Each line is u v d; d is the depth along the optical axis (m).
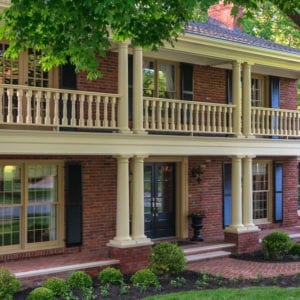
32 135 11.37
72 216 13.84
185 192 16.61
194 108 16.69
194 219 16.27
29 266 12.09
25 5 8.49
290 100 19.98
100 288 10.97
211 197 17.28
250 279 12.04
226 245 15.41
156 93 15.88
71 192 13.83
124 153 12.85
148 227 16.02
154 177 16.22
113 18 8.24
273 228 19.27
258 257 14.91
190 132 14.71
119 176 12.97
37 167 13.50
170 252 12.07
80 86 14.10
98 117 12.50
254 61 16.02
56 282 10.35
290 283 11.63
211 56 15.04
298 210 21.17
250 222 15.85
